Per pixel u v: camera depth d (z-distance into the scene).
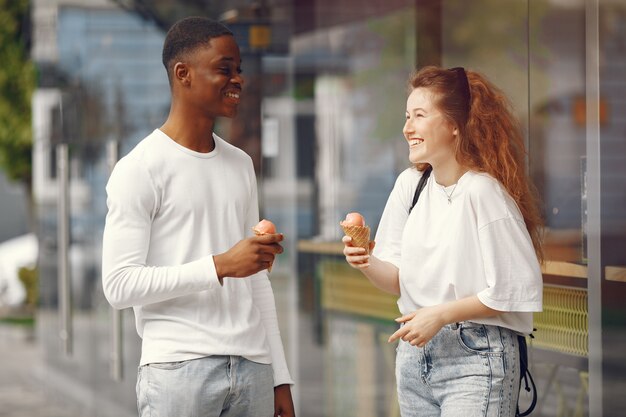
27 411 9.80
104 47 7.94
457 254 3.46
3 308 18.59
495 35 4.82
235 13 6.50
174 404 3.33
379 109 5.73
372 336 5.84
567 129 4.39
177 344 3.33
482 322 3.45
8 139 17.41
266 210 6.44
